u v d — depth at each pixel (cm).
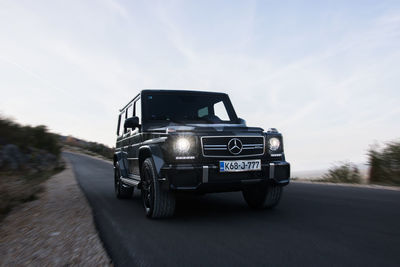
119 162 647
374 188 671
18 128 1631
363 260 244
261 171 417
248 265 242
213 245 295
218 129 411
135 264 249
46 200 625
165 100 559
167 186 387
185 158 390
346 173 888
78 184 949
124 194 645
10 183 889
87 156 4156
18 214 488
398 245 279
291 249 275
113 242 310
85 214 461
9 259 273
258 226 363
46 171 1481
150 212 421
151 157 436
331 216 402
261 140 424
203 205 532
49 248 299
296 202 516
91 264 249
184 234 338
